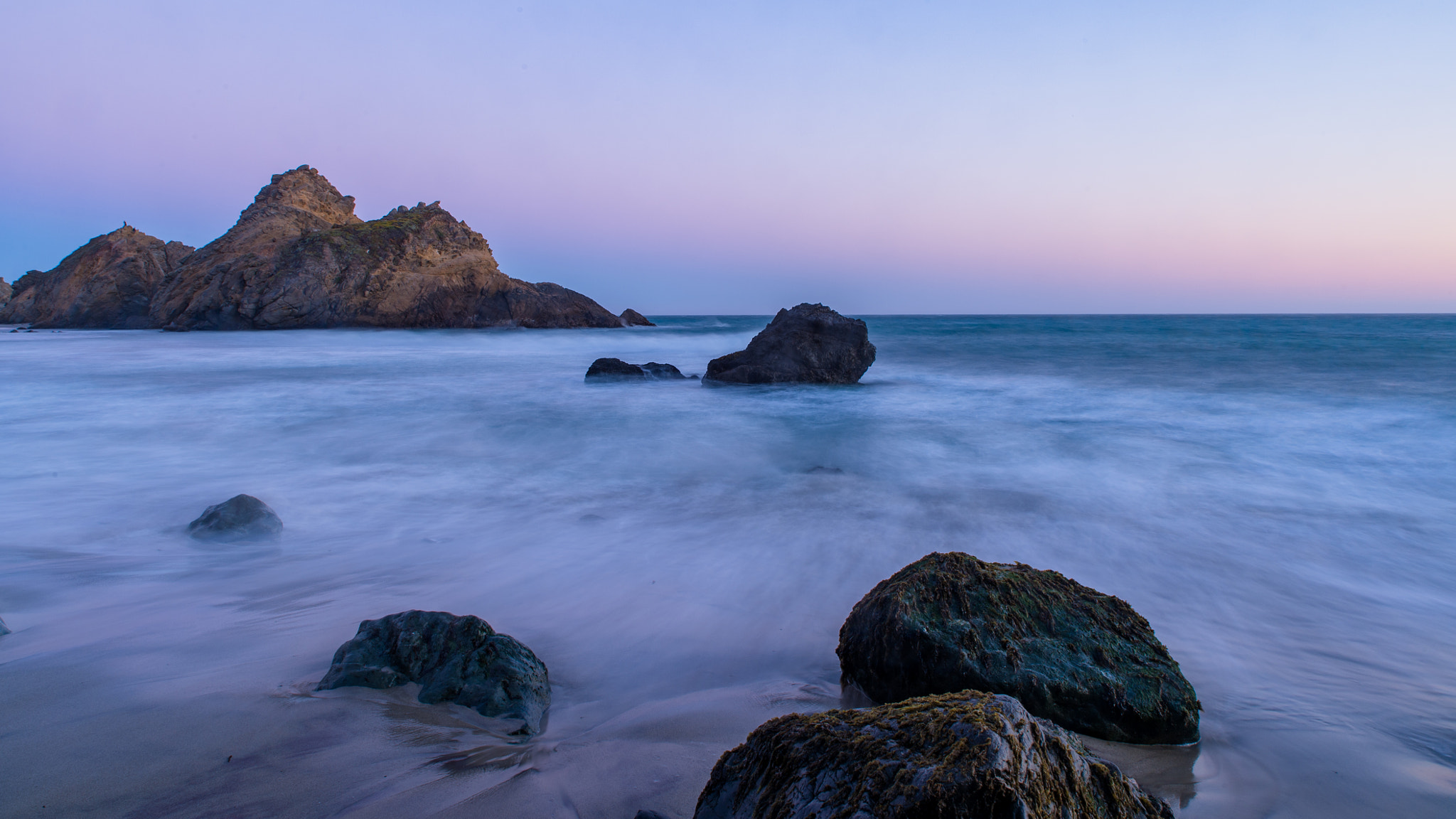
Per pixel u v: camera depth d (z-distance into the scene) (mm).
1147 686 3352
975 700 2203
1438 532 6484
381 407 14281
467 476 8898
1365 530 6543
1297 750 3215
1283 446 10289
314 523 6793
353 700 3316
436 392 16766
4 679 3455
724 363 18094
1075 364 24094
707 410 14070
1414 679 3883
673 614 4688
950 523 6754
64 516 6883
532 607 4773
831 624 4551
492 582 5211
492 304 50156
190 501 7484
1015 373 21422
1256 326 65875
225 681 3494
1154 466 9242
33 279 76250
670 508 7363
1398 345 31234
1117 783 2223
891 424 12555
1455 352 26875
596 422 12672
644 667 3988
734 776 2338
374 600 4801
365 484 8398
